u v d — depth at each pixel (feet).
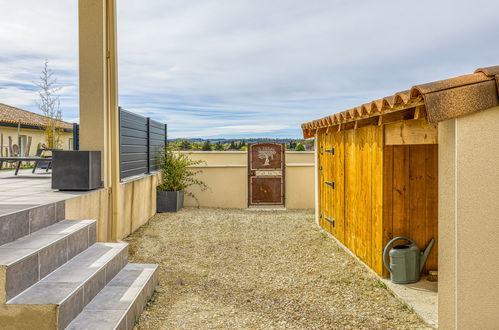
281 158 42.16
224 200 41.98
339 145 25.03
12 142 50.85
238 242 25.79
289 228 30.40
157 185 37.83
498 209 10.25
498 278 10.25
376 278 17.95
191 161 41.39
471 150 10.19
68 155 19.27
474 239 10.25
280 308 14.39
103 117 21.49
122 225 25.46
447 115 9.80
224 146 50.42
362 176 20.36
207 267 20.13
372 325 12.79
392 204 17.62
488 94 9.96
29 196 16.60
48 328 9.25
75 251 13.71
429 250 17.13
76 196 17.03
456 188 10.19
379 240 17.90
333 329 12.50
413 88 10.41
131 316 11.83
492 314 10.27
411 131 14.47
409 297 15.02
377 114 15.55
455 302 10.34
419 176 17.69
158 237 26.94
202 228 30.25
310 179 41.45
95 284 12.24
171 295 15.58
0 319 9.16
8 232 11.58
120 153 25.64
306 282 17.61
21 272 9.89
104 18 21.54
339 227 25.07
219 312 13.88
